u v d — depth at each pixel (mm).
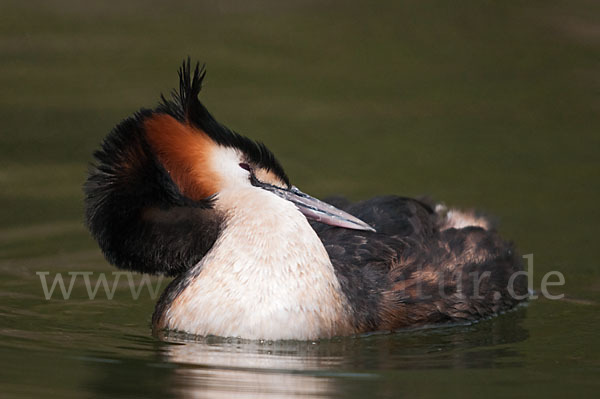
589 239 14672
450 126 19078
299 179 16594
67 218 15633
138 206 11516
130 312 12422
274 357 10430
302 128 18703
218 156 11758
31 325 11688
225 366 10133
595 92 20406
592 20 23906
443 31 23656
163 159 11680
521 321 12180
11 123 18750
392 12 24766
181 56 21812
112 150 11516
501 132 18812
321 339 10953
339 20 24266
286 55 22234
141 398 9203
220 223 11508
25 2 24969
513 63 21859
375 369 10086
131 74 20938
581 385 9570
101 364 10172
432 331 11625
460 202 15812
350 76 21312
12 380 9656
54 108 19359
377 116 19531
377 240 12328
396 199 13305
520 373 9969
